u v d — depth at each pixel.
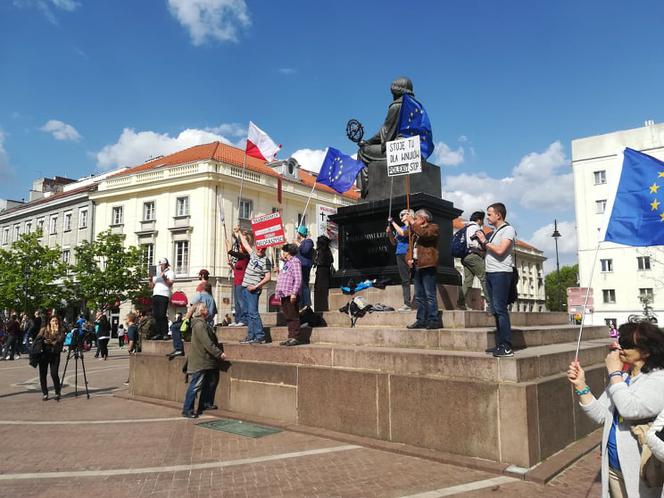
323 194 45.03
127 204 41.00
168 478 5.17
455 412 5.67
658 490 2.84
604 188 44.69
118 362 20.08
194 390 8.16
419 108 10.37
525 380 5.54
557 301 100.44
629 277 43.03
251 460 5.71
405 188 10.12
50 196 50.81
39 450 6.28
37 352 10.04
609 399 3.20
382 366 6.46
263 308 37.59
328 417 6.84
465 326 7.55
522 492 4.61
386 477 5.05
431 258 7.06
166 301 11.03
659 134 42.81
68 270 42.12
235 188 38.62
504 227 5.90
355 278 10.12
